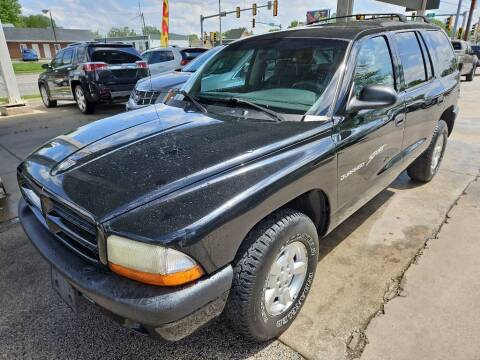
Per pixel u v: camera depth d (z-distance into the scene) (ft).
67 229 6.03
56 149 7.70
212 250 5.37
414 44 11.60
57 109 35.58
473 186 14.53
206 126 7.79
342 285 8.75
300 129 7.37
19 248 10.56
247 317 6.23
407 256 9.89
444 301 8.16
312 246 7.37
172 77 22.00
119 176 6.07
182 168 6.07
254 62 9.50
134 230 5.10
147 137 7.41
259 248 6.06
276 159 6.55
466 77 58.23
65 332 7.52
